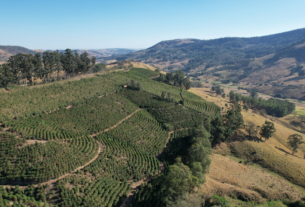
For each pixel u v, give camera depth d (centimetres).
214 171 7538
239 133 11106
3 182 5453
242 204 5750
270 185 7081
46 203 4778
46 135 7419
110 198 5394
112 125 9725
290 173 8112
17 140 6594
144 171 6788
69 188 5259
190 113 11944
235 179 7156
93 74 15375
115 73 16475
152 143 8850
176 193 4819
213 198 5462
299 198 6328
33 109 8981
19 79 11662
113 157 7125
